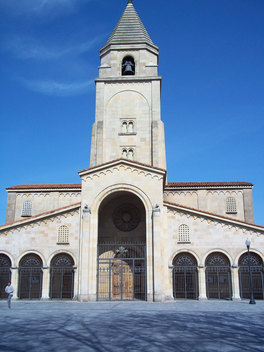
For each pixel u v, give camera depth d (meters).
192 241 35.91
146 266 32.88
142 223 38.91
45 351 11.69
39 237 36.44
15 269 35.75
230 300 34.22
